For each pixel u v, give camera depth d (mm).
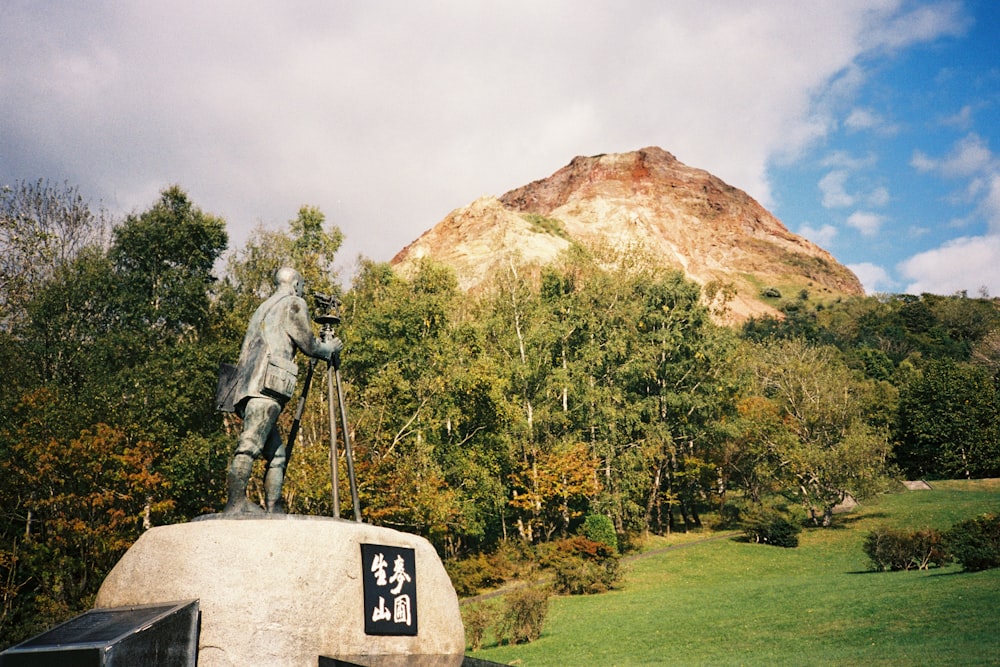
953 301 138375
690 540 53438
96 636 7703
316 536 8891
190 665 8133
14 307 38094
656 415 55312
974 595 23703
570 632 27656
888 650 18234
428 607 9695
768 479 57250
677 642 23891
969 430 71938
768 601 29516
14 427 31234
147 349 37625
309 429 34594
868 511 57250
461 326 49312
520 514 51906
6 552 29781
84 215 40562
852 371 82875
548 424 51625
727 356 57125
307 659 8391
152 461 33562
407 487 35094
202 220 42188
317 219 40438
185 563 8633
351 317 41344
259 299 38406
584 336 57344
